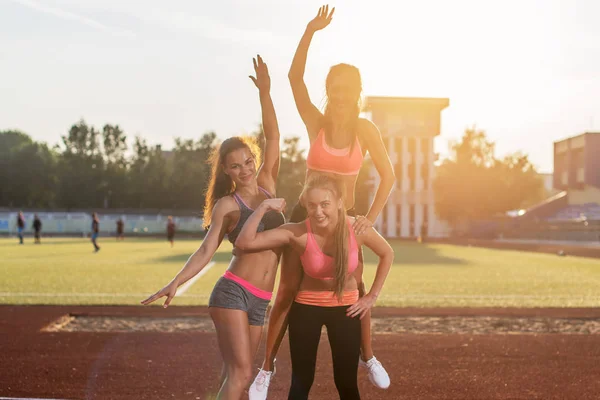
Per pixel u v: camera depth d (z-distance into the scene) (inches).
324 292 188.4
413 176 3038.9
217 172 196.1
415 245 2034.9
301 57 214.1
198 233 2669.8
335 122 203.8
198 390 259.8
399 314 472.7
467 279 783.7
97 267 917.8
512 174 2876.5
